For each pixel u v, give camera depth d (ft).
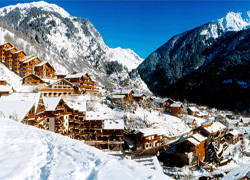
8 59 316.60
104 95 323.98
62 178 27.35
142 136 199.72
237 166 187.93
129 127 225.15
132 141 208.23
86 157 37.22
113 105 264.11
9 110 117.50
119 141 190.29
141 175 28.73
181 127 283.79
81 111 201.77
